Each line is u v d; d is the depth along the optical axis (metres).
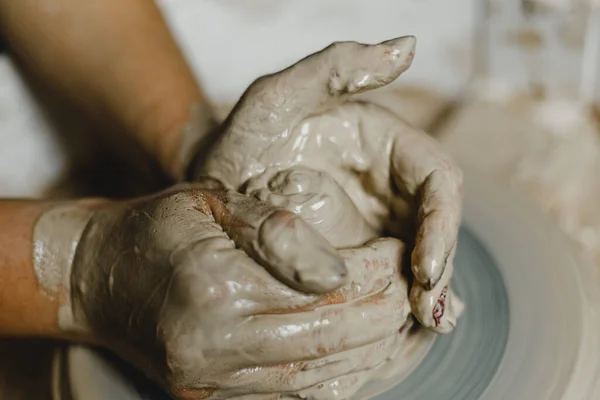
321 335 0.43
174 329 0.43
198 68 0.85
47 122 0.73
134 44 0.63
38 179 0.75
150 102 0.61
